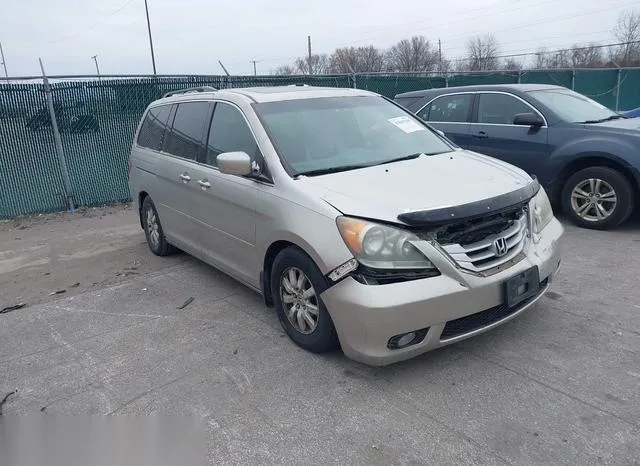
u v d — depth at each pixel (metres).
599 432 2.71
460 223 3.13
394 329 2.99
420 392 3.14
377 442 2.74
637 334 3.69
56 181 8.73
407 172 3.76
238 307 4.55
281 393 3.22
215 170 4.47
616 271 4.90
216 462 2.67
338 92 4.83
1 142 8.20
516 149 6.89
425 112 8.07
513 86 7.24
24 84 8.20
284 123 4.15
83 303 4.87
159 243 6.01
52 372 3.65
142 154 6.02
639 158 5.80
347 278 3.10
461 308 3.07
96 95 8.84
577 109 6.93
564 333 3.74
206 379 3.43
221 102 4.65
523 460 2.56
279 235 3.58
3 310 4.80
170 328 4.22
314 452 2.70
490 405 2.98
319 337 3.46
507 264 3.28
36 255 6.52
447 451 2.65
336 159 3.98
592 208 6.33
